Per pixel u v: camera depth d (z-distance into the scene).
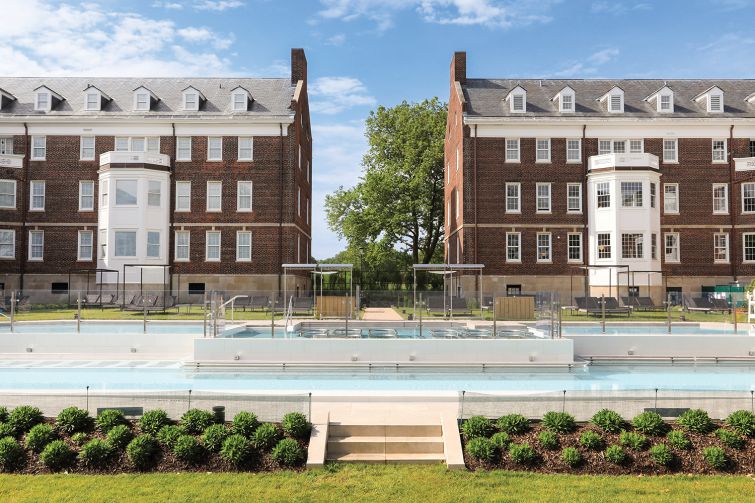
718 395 11.54
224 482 9.63
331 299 23.56
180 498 9.03
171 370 19.14
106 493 9.18
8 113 40.53
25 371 18.73
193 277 40.06
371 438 11.09
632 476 9.98
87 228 40.19
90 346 21.41
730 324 25.09
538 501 8.97
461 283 40.56
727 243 40.94
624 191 38.91
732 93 43.59
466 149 40.88
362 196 50.53
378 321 23.34
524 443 10.66
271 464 10.27
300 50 43.91
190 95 41.09
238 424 10.88
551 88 43.91
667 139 41.16
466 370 19.25
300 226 43.72
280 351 19.42
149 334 21.33
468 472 10.08
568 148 40.97
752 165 40.66
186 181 40.41
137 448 10.21
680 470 10.20
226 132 40.50
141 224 38.50
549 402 11.46
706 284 40.78
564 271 40.50
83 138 40.50
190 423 10.94
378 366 19.09
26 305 27.27
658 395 11.70
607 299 30.36
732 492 9.30
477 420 11.20
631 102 42.75
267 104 41.88
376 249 50.50
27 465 10.20
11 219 40.03
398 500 9.04
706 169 41.12
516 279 40.44
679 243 40.94
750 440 10.81
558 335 20.58
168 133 40.38
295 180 40.97
